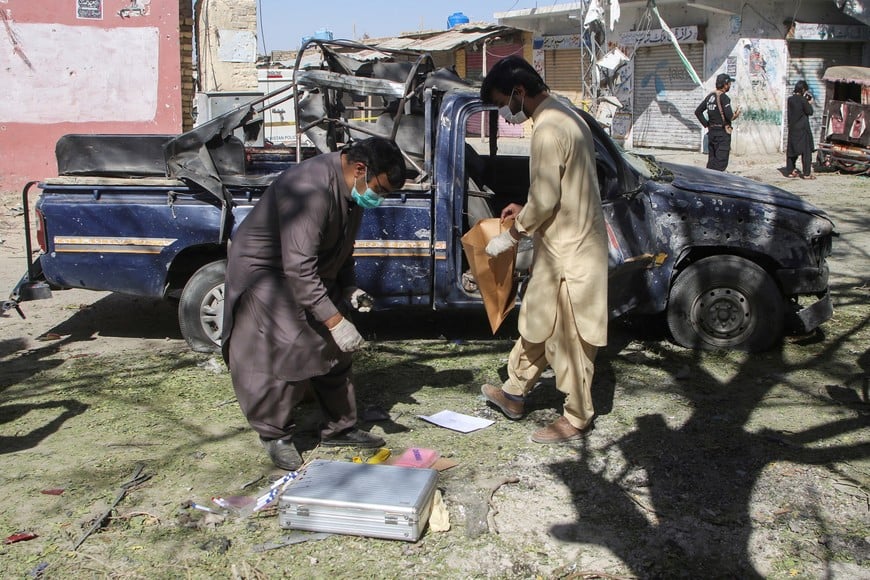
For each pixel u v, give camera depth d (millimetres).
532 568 3307
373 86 5277
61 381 5352
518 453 4316
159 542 3490
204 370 5539
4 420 4746
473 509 3721
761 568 3301
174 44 12539
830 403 4953
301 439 4512
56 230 5590
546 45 25562
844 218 11383
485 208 5707
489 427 4648
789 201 5777
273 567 3316
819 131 22484
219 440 4484
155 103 12641
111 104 12484
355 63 5961
